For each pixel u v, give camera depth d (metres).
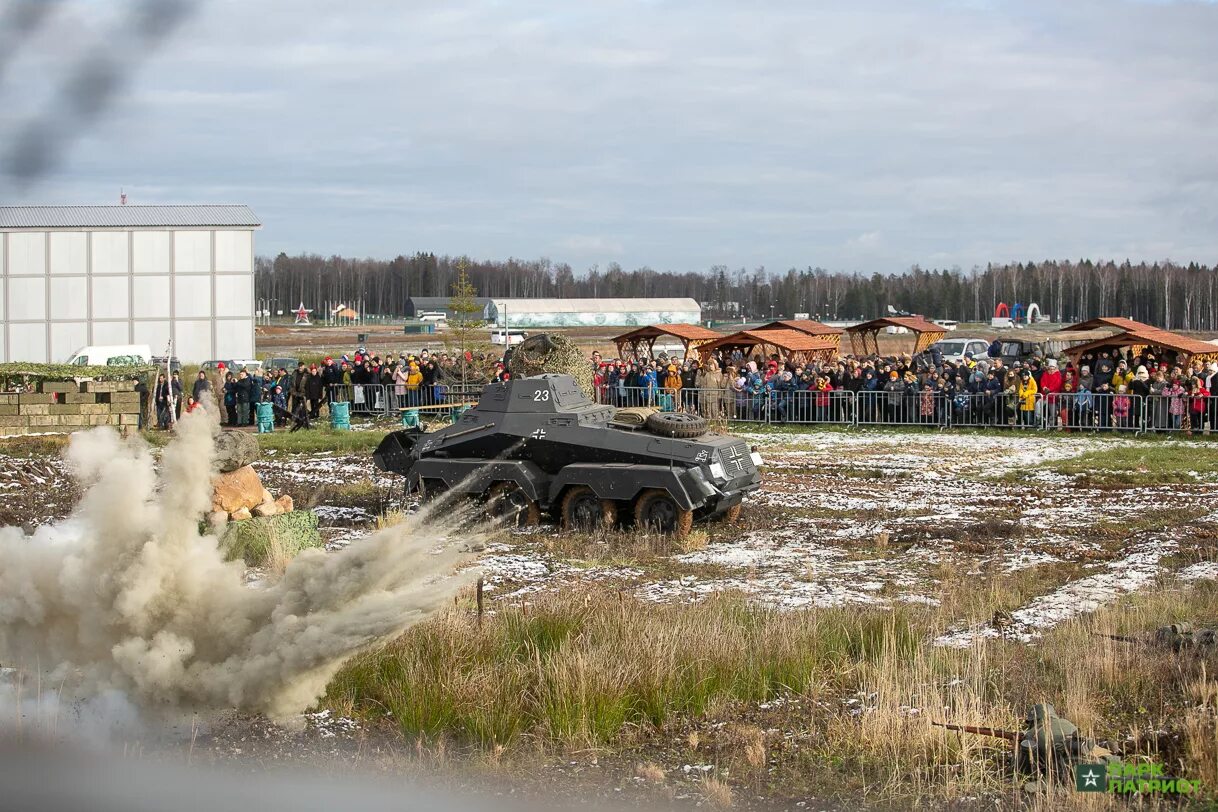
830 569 16.75
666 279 189.12
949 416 34.53
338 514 21.91
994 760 9.44
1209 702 10.14
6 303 53.56
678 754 9.92
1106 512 21.23
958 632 13.12
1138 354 39.91
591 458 19.95
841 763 9.54
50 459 27.91
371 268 181.75
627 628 12.02
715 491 19.16
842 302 157.50
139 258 54.44
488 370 39.28
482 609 12.72
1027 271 154.75
